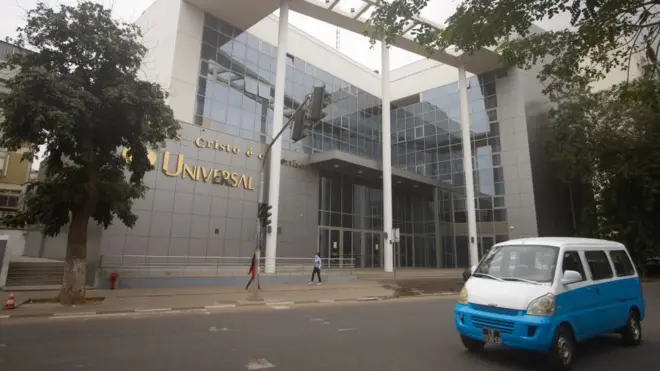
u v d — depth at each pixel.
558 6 6.76
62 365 5.88
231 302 13.41
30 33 11.93
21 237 30.52
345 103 34.06
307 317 10.95
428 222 35.62
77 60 12.45
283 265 24.98
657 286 22.44
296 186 26.86
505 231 32.56
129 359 6.24
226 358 6.39
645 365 6.40
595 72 9.28
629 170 27.80
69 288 12.27
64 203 12.77
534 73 35.16
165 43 23.86
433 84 39.00
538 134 33.84
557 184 34.59
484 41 7.27
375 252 32.06
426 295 18.08
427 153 38.28
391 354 6.80
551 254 6.61
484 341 6.17
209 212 21.97
